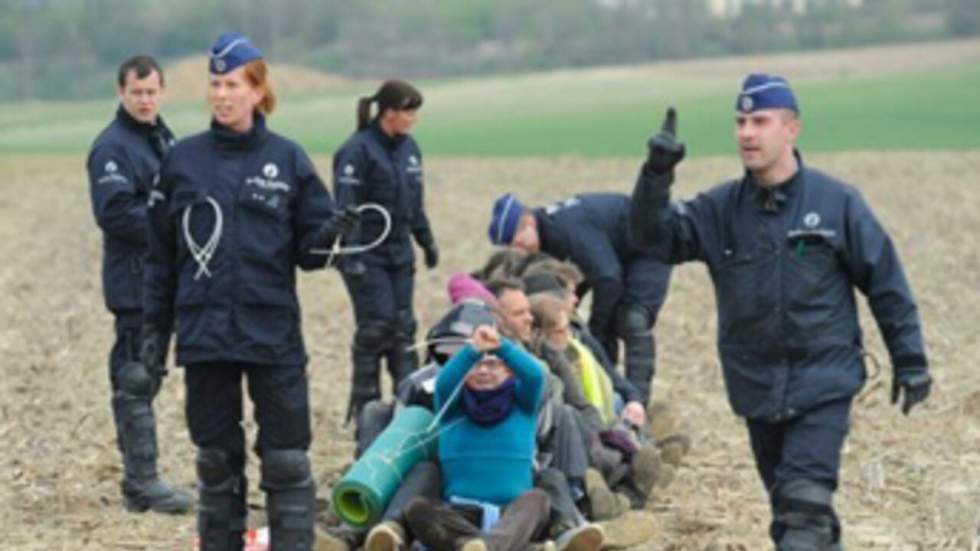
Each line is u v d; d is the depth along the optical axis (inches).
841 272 690.2
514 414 779.4
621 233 1036.5
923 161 3818.9
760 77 689.0
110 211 876.0
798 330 684.7
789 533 673.6
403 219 1094.4
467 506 765.9
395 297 1102.4
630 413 914.1
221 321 702.5
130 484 911.0
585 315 1568.7
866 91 6737.2
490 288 906.7
